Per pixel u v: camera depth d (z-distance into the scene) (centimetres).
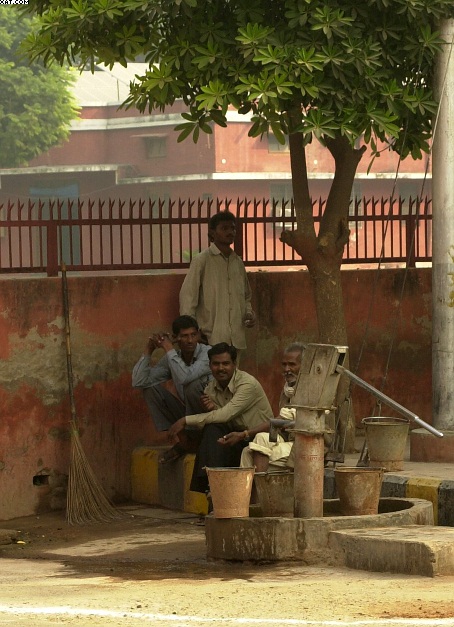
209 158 4856
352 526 916
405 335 1477
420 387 1484
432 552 822
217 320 1358
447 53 1184
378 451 1106
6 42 4691
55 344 1336
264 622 655
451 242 1188
